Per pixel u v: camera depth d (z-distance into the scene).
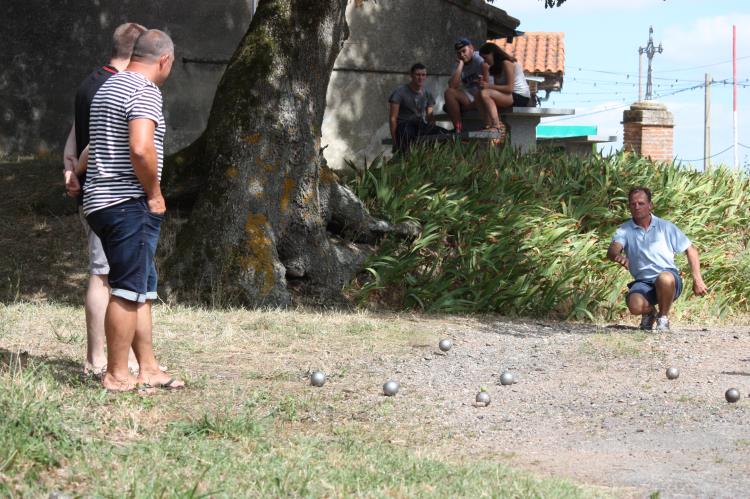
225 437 8.09
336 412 9.78
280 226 18.98
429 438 8.95
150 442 7.48
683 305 21.84
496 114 25.52
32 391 8.07
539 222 22.70
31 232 21.39
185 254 18.48
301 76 19.12
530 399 10.88
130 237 9.12
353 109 32.19
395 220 21.61
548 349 14.58
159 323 15.05
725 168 29.12
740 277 23.80
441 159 24.14
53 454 6.66
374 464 7.49
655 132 40.19
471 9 33.47
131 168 9.09
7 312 15.14
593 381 12.01
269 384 10.98
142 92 9.04
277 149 18.89
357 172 23.83
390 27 32.44
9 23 28.70
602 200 24.52
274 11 19.11
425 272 20.98
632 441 8.97
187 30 30.36
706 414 10.15
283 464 7.19
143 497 5.96
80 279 19.58
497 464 7.78
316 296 19.42
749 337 16.22
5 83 28.81
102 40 29.62
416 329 16.25
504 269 20.94
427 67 33.09
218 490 6.21
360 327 15.86
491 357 13.73
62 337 12.88
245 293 18.05
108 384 9.41
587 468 7.93
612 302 20.81
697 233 25.09
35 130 29.12
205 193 18.86
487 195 23.16
